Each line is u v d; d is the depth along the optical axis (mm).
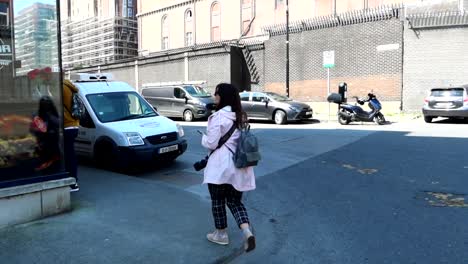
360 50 24734
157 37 52719
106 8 62969
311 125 18328
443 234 5027
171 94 23328
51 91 5590
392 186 7266
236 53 30578
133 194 6836
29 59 5457
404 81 23109
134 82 38281
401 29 23094
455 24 21812
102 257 4344
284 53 28453
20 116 5344
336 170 8656
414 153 10062
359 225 5449
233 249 4586
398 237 4984
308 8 36312
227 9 43438
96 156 9242
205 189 7598
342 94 18641
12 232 4984
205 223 5422
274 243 4980
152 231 5105
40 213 5500
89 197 6625
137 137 8711
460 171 8125
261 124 19406
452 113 17375
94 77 10633
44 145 5543
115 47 58438
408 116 20828
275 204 6539
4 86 5270
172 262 4258
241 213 4500
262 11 40156
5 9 5352
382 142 11984
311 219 5781
